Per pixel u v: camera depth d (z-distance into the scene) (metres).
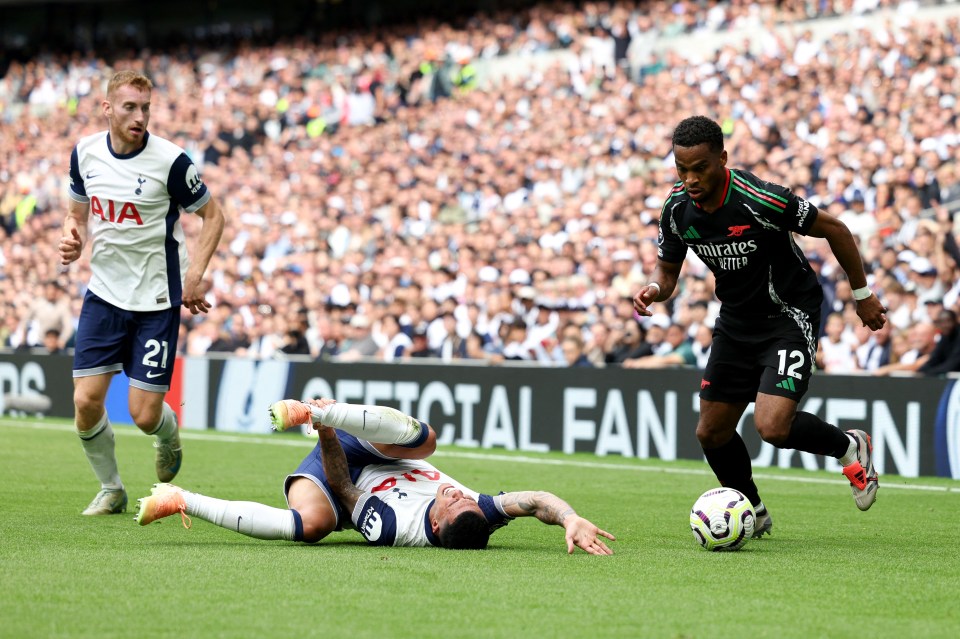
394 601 13.64
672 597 14.26
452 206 67.94
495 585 14.79
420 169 71.25
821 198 55.34
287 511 18.17
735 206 18.95
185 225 74.69
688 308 44.44
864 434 20.62
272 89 86.06
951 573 16.70
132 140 21.91
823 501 28.20
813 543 20.23
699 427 20.50
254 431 52.50
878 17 65.06
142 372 22.39
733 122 63.75
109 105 21.81
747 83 65.19
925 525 23.47
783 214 18.80
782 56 65.62
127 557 16.78
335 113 81.44
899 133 56.91
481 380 46.09
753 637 12.12
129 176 22.03
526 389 44.91
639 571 16.20
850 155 56.38
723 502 18.61
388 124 78.69
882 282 45.66
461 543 17.75
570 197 64.62
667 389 41.34
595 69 72.38
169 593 13.97
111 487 22.97
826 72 62.62
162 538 19.17
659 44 72.56
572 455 42.25
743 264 19.33
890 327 42.09
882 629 12.62
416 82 80.94
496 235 60.09
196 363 54.72
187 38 97.94
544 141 69.00
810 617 13.21
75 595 13.79
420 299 55.25
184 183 22.23
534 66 76.94
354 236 67.38
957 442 35.75
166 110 89.38
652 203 58.66
